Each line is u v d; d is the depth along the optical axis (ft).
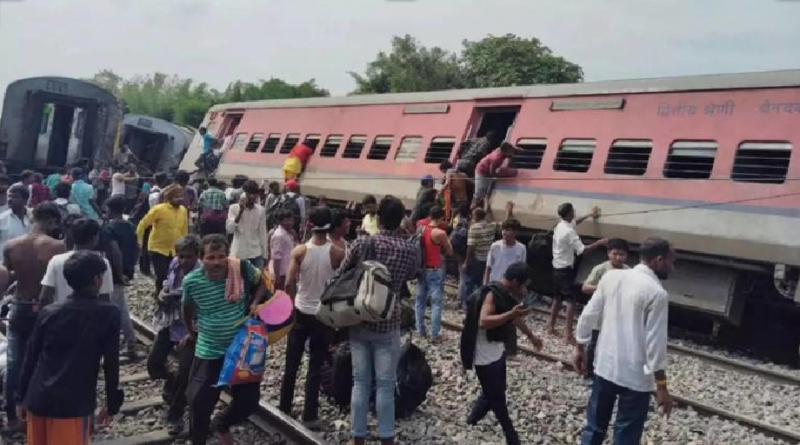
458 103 50.11
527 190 43.09
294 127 65.31
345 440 21.07
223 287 18.13
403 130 53.47
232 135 73.82
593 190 39.86
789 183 32.55
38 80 69.51
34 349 15.48
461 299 39.65
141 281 42.78
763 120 34.17
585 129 41.37
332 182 57.67
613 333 17.43
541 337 35.19
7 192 31.12
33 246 20.25
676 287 37.35
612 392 17.60
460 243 39.91
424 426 22.56
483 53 133.90
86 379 15.47
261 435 21.09
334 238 22.26
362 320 18.43
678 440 22.75
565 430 23.00
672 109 37.81
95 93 72.02
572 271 33.99
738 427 24.13
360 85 146.10
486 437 22.09
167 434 20.63
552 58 127.85
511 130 45.70
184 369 20.25
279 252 28.02
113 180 53.21
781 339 38.99
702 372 31.22
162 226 31.71
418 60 141.59
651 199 37.29
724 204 34.55
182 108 178.40
